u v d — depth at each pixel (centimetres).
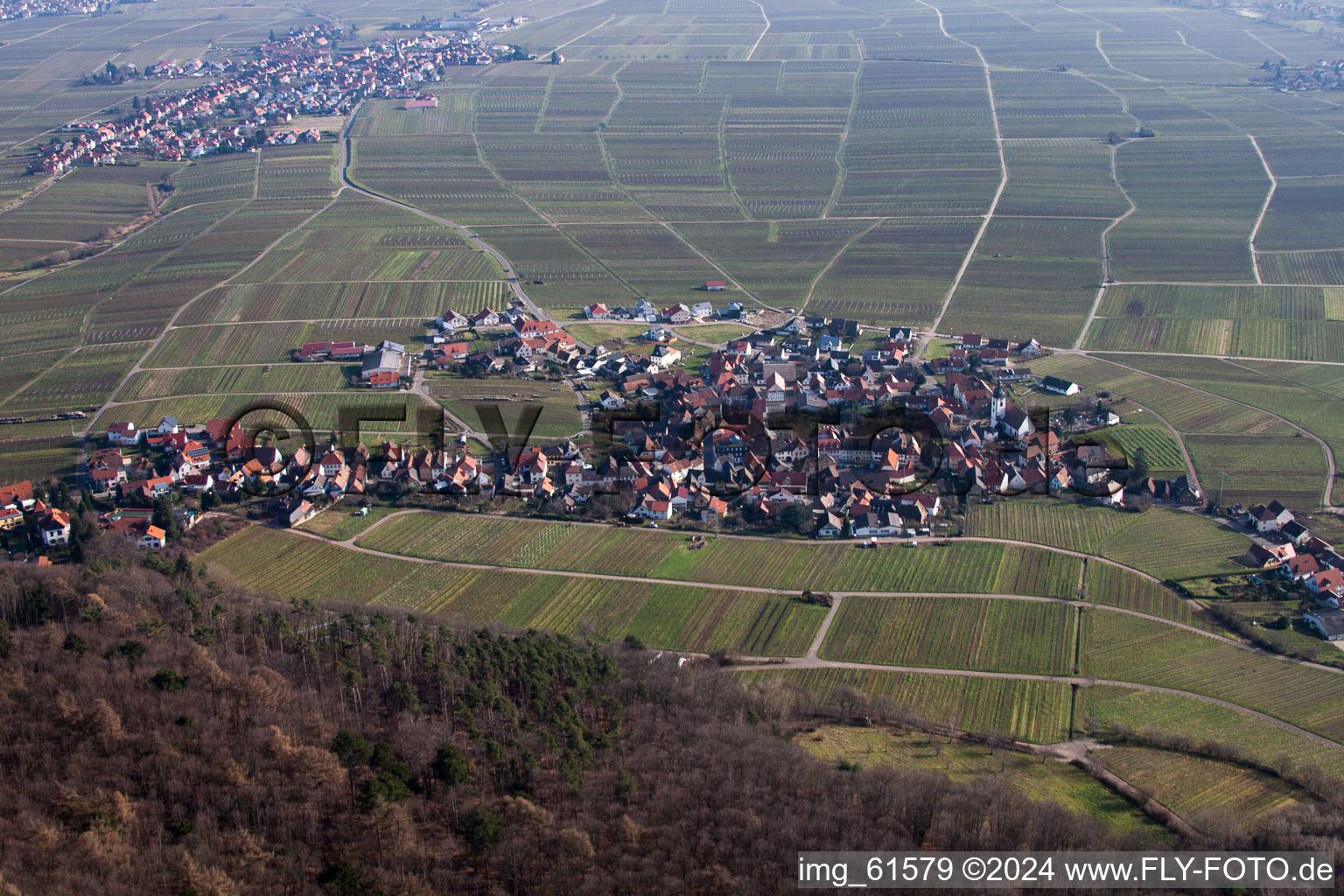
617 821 15762
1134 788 17550
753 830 15512
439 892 14525
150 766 16050
